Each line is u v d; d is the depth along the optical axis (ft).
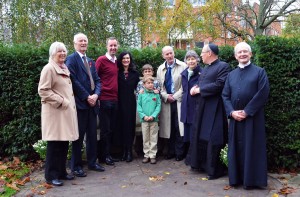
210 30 58.39
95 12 43.09
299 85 16.06
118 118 18.65
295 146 16.15
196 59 17.56
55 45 14.40
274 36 16.21
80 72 15.94
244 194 13.47
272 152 16.49
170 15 55.98
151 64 20.68
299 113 16.11
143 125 18.49
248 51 14.33
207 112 15.69
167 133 18.79
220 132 15.43
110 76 17.75
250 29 75.97
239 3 66.08
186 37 59.93
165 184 14.90
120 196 13.47
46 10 43.50
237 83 14.39
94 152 16.96
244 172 13.94
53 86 14.35
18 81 18.33
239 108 14.20
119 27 44.52
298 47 15.93
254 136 14.05
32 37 45.44
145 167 17.67
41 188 14.42
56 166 14.88
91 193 13.83
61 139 14.23
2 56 18.30
